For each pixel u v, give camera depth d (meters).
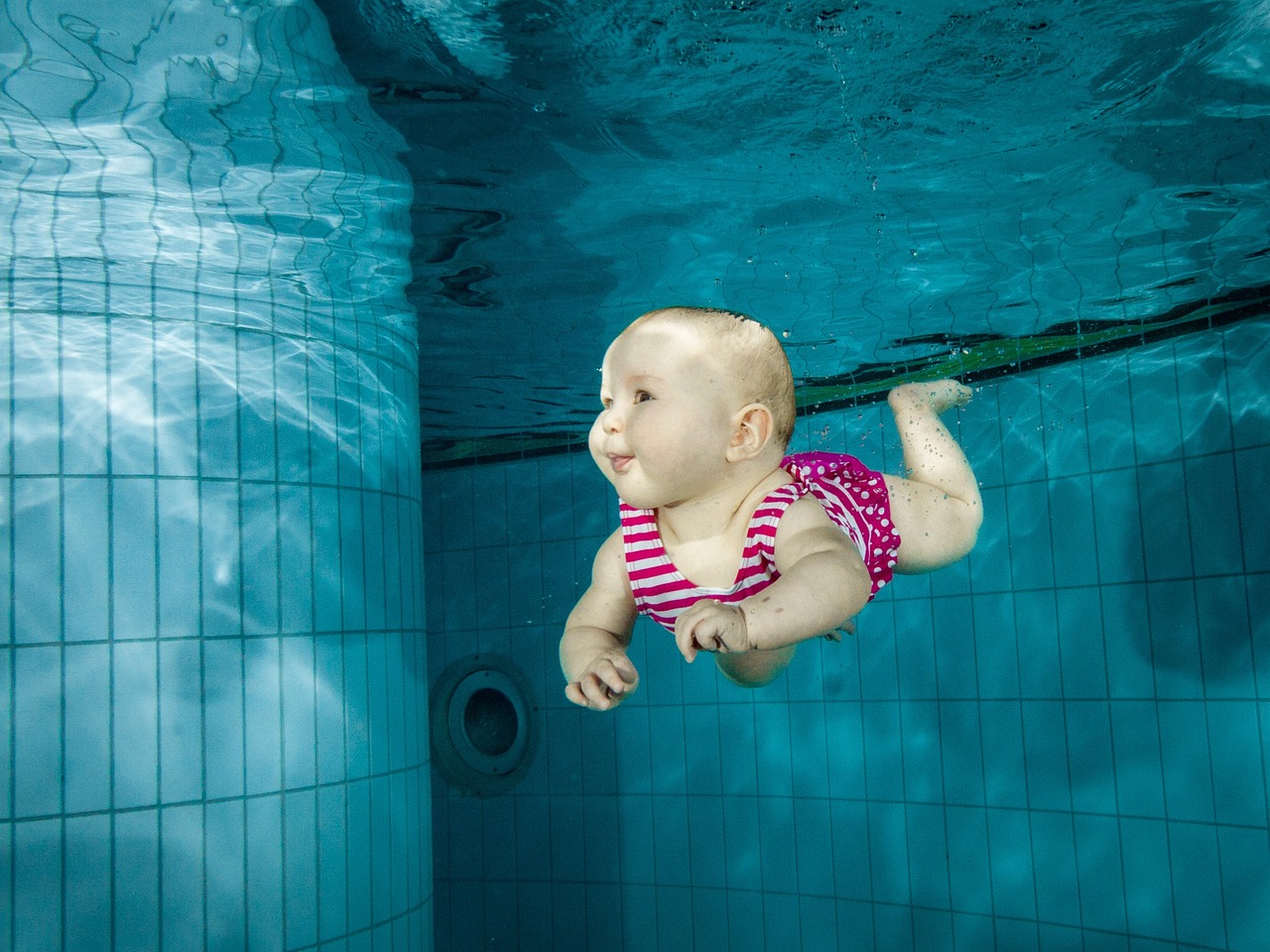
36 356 4.03
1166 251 5.98
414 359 6.04
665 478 1.69
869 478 2.64
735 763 8.88
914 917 7.98
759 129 4.31
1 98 3.50
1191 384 6.96
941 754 7.99
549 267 5.86
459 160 4.46
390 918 4.78
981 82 3.98
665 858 9.08
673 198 5.00
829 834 8.41
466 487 10.33
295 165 4.21
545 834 9.61
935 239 5.68
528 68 3.73
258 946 4.19
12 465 3.93
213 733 4.18
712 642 1.50
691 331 1.68
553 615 9.79
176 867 4.03
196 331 4.41
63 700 3.89
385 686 4.93
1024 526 7.76
